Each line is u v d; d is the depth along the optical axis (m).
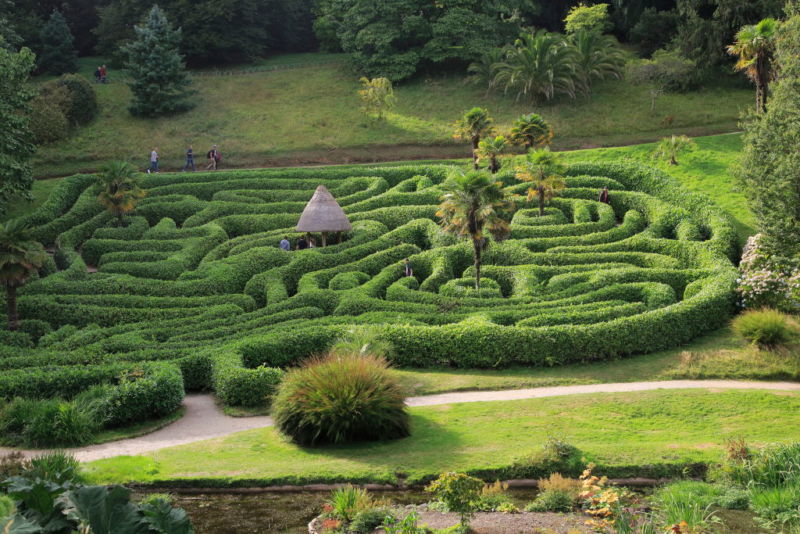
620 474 19.69
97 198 52.25
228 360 29.41
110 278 41.38
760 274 35.38
